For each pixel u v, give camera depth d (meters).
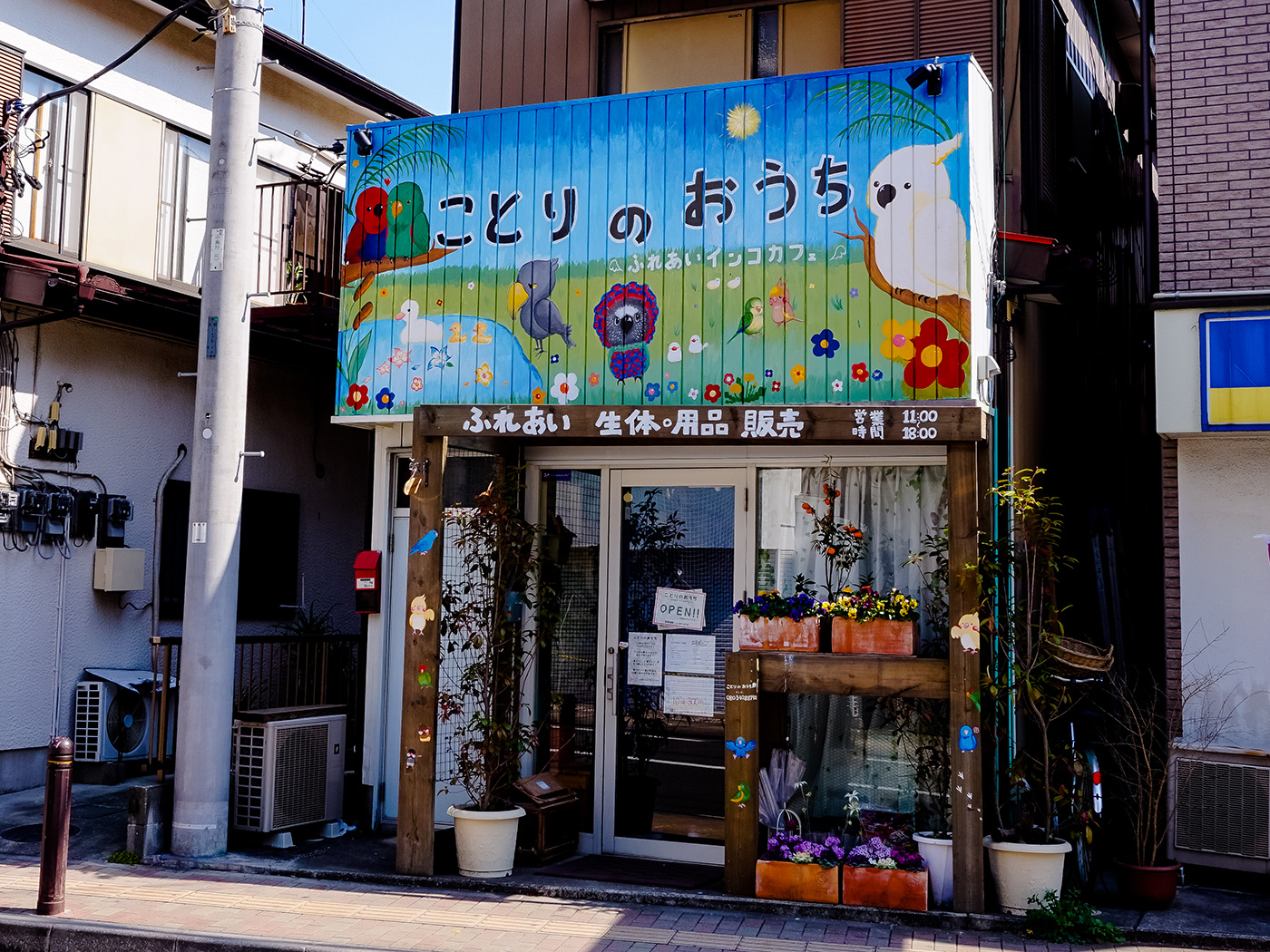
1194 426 7.24
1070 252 8.19
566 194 8.03
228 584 8.01
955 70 7.18
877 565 7.60
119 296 10.00
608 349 7.85
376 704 8.73
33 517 9.85
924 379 7.11
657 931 6.25
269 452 12.27
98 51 10.81
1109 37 12.09
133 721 10.39
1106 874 7.49
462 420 7.45
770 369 7.46
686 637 7.98
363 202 8.56
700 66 9.82
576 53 10.13
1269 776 7.00
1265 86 7.45
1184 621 7.40
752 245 7.56
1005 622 7.00
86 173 10.58
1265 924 6.35
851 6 8.97
